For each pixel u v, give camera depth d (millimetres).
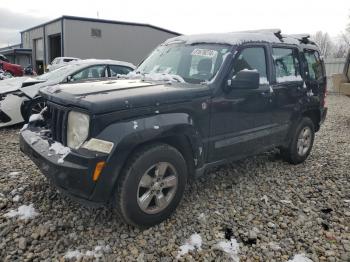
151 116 3256
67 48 28375
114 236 3258
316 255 3086
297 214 3818
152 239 3234
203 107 3688
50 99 3463
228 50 4129
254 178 4828
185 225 3492
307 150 5609
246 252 3100
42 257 2926
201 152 3748
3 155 5480
